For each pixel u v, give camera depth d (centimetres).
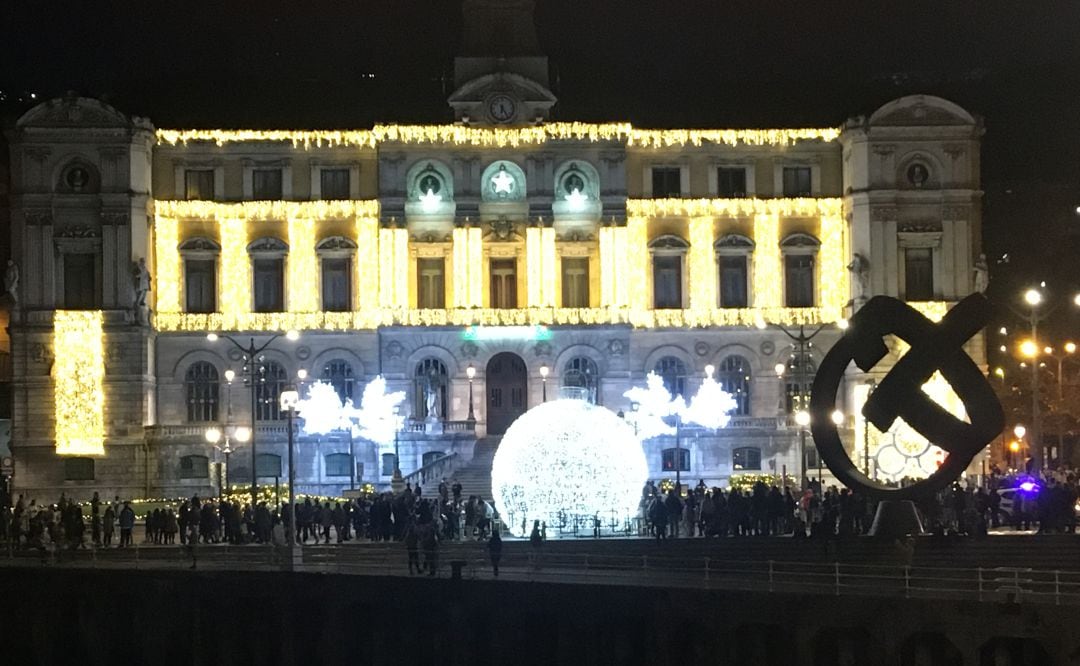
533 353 15200
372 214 15275
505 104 15188
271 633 8375
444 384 15200
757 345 15400
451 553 8950
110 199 14850
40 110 14825
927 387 14875
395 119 15212
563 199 15262
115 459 14850
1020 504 9938
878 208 15162
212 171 15212
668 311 15362
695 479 15112
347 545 9550
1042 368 15775
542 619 7788
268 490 13500
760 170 15500
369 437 13938
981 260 15250
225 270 15175
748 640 7312
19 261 14875
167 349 15150
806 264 15538
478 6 15538
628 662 7575
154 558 9244
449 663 7938
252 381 12100
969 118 15212
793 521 9975
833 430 8538
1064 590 7875
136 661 8569
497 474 10212
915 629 6906
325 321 15200
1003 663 6750
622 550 9206
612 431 10200
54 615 8756
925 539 8875
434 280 15300
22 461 14838
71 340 14850
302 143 15238
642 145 15375
